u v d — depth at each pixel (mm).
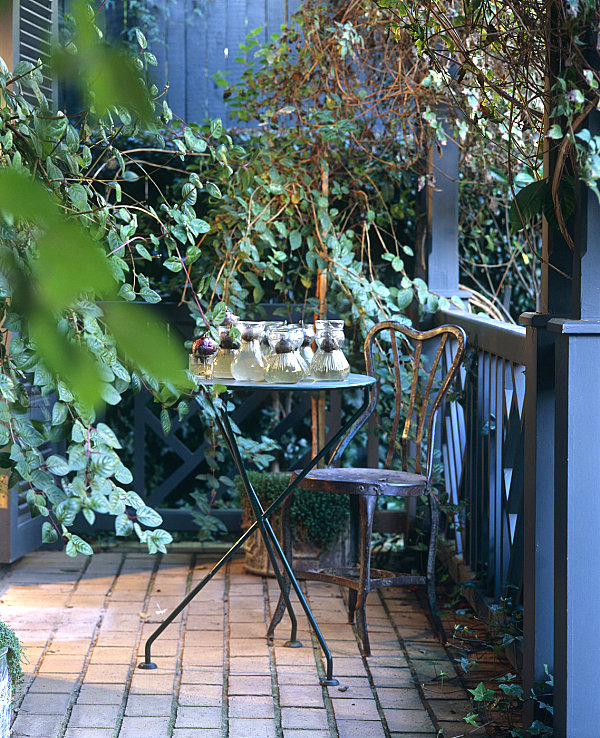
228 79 4859
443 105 4098
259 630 3393
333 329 3086
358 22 4246
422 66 4109
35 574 4086
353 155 4445
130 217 2283
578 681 2098
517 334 2920
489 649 3221
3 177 219
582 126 1945
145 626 3428
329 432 4484
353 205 4492
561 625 2123
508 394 3246
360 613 3146
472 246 4867
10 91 1715
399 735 2553
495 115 2463
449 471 4145
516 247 4852
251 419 4996
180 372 233
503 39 2201
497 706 2592
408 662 3113
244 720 2631
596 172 1818
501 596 3186
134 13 4719
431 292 4309
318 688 2871
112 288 253
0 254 308
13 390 1676
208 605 3686
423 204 4441
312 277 4312
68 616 3529
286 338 2912
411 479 3264
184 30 4816
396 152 4484
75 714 2645
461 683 2936
